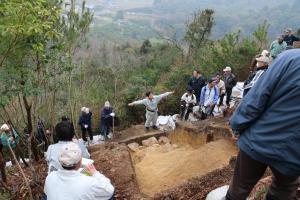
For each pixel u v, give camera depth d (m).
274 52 12.80
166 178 6.82
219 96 11.68
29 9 5.31
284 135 2.16
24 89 6.23
